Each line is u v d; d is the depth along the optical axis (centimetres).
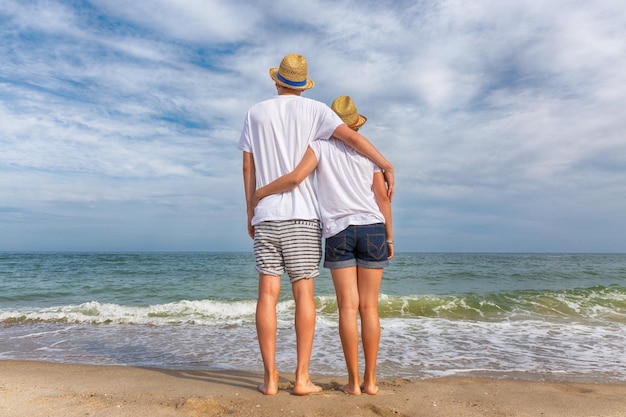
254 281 1434
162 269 1983
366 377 256
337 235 248
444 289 1247
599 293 925
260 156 257
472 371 387
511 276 1633
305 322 245
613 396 290
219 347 498
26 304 935
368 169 256
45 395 266
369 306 253
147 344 517
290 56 264
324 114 253
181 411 226
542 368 400
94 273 1759
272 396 244
